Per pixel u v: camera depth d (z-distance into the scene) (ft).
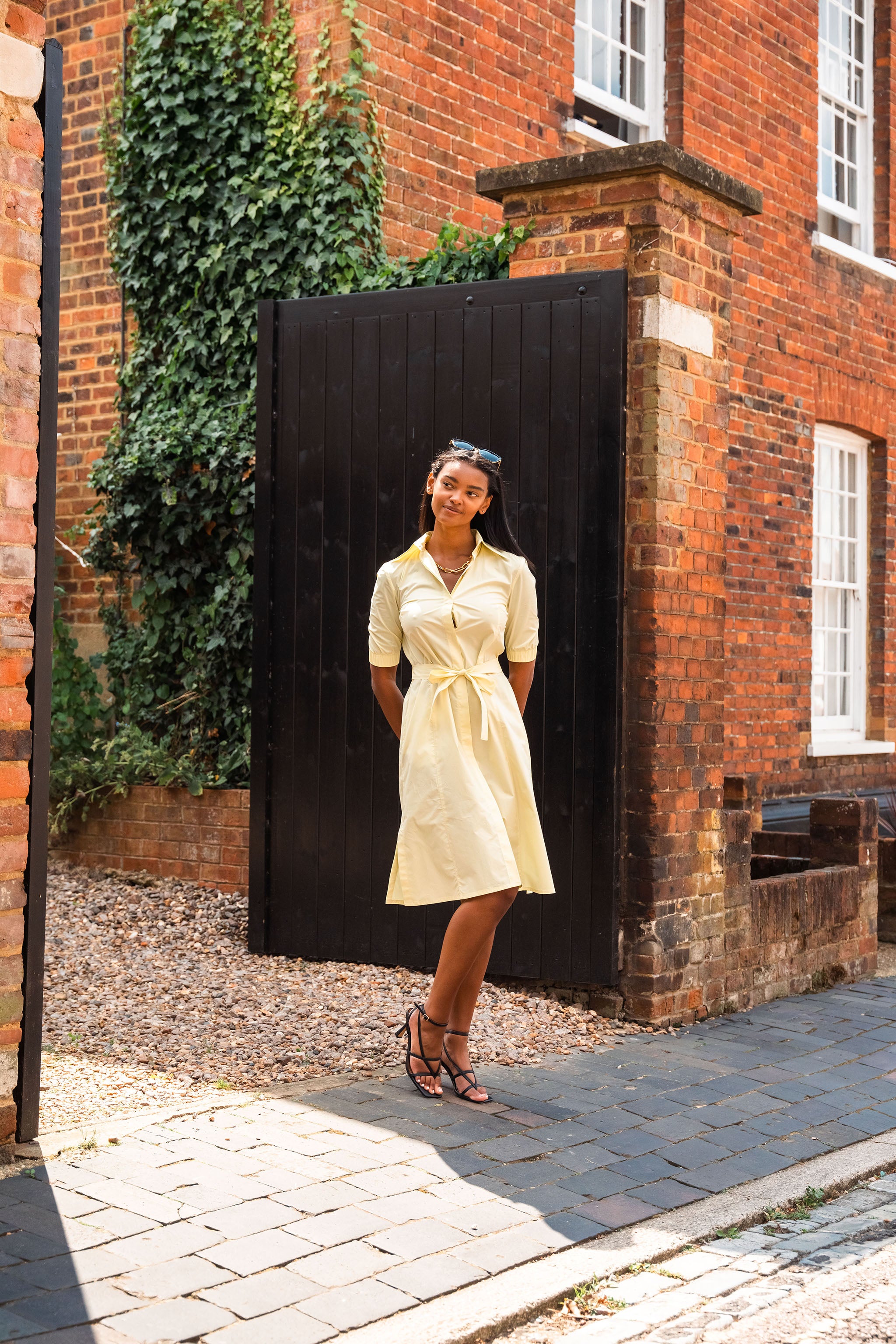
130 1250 9.58
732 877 18.43
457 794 12.95
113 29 25.46
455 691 13.14
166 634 24.38
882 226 38.14
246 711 23.31
